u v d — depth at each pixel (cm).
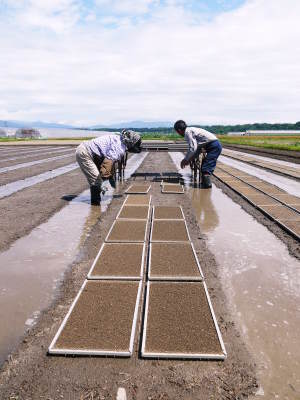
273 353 214
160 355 208
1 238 441
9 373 197
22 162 1541
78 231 472
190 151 759
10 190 803
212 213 573
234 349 217
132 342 219
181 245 409
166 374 195
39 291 297
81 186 861
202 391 183
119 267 340
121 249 394
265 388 185
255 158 1745
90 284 306
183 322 245
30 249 400
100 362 205
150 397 179
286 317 254
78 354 211
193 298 280
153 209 597
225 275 327
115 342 221
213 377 193
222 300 279
